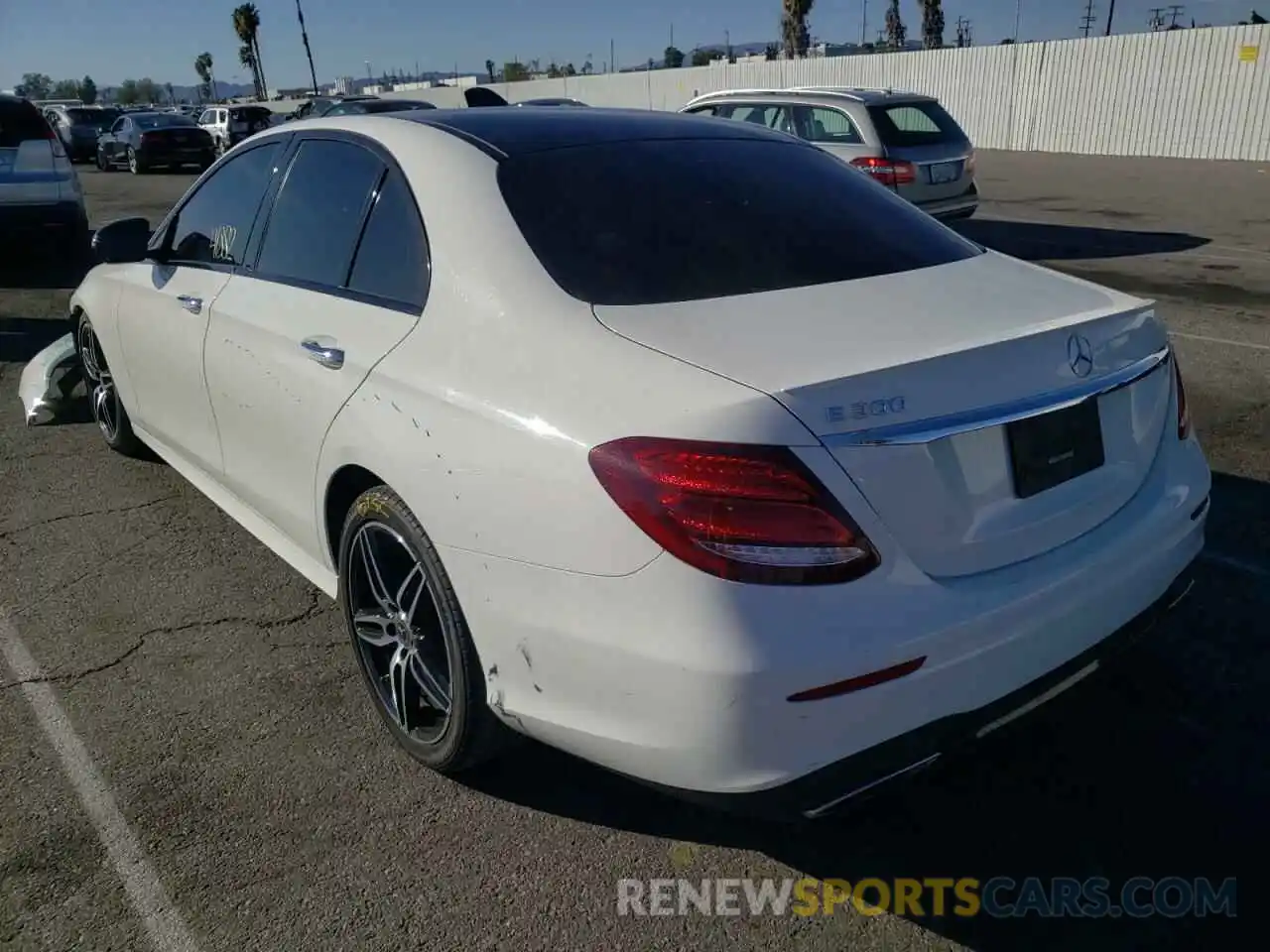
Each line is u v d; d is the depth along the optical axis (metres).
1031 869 2.57
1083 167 20.23
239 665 3.50
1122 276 9.75
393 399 2.69
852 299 2.54
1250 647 3.44
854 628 2.06
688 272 2.62
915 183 10.66
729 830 2.72
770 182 3.13
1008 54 24.39
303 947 2.36
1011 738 3.04
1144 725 3.08
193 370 3.88
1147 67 21.58
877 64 27.62
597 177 2.92
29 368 6.30
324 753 3.04
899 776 2.22
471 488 2.41
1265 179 17.25
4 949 2.36
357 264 3.07
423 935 2.39
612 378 2.25
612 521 2.12
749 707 2.03
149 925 2.42
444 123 3.15
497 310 2.55
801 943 2.36
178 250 4.23
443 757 2.79
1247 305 8.40
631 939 2.38
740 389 2.10
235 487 3.86
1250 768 2.90
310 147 3.48
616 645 2.14
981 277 2.84
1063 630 2.36
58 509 4.83
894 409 2.13
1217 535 4.24
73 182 11.53
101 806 2.82
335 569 3.23
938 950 2.34
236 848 2.66
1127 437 2.61
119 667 3.50
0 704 3.30
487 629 2.44
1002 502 2.29
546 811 2.79
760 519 2.03
